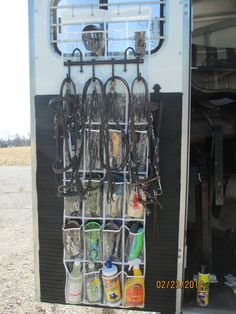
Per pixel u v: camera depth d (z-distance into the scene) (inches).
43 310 135.2
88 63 79.7
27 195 393.1
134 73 78.9
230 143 103.7
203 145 101.3
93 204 82.0
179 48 77.7
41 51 81.8
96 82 79.8
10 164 844.6
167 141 79.7
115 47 79.2
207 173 98.1
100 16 79.0
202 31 133.6
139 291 82.4
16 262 186.7
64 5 80.2
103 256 82.9
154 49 78.5
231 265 110.1
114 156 79.2
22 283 160.4
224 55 125.6
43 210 84.9
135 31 78.2
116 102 79.5
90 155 80.0
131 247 81.6
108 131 78.5
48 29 81.3
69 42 80.6
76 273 84.3
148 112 77.2
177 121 79.0
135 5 77.8
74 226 83.0
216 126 96.0
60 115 79.8
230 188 98.2
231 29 133.4
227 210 98.0
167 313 83.3
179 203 80.5
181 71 78.1
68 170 81.7
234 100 122.0
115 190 80.7
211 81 117.5
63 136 80.3
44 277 86.8
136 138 78.4
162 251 81.8
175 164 80.0
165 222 81.1
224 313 84.2
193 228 114.9
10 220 280.7
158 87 78.6
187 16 77.0
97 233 82.4
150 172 78.9
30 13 81.4
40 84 82.5
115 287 82.6
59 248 85.2
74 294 84.5
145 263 82.4
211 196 97.7
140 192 79.7
